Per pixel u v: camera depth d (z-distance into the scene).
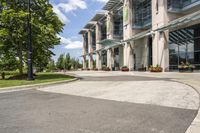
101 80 19.14
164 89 10.98
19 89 13.45
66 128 4.92
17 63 25.11
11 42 22.77
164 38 30.55
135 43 42.34
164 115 5.89
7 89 13.02
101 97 9.39
